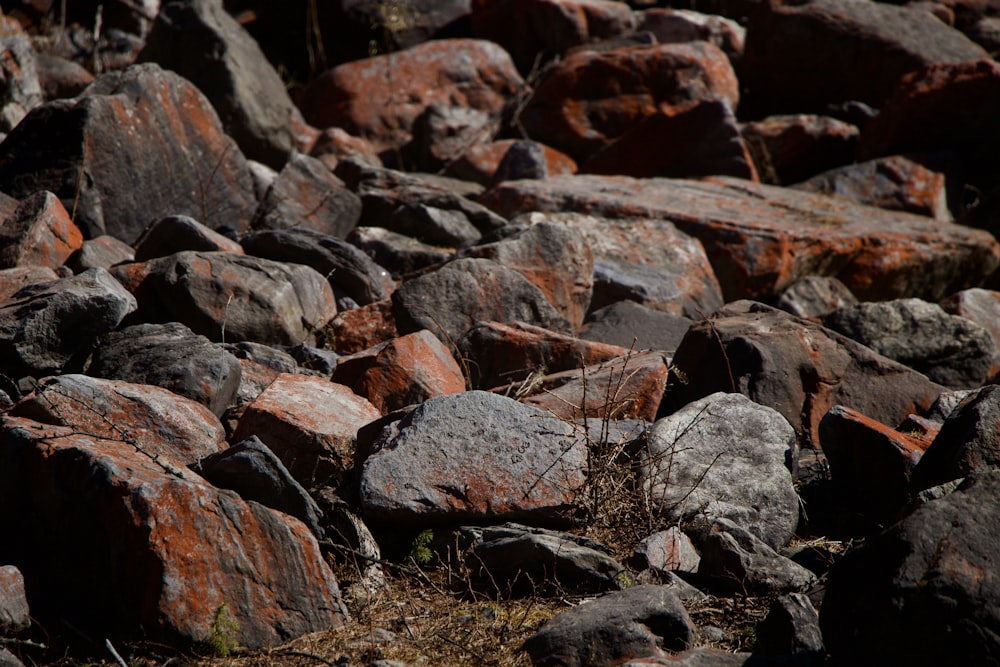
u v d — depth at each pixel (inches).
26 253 531.2
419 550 340.2
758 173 1051.9
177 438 365.1
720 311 531.5
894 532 259.0
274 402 396.2
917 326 536.1
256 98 851.4
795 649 283.4
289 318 514.3
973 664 238.8
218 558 298.0
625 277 637.9
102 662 287.9
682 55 1081.4
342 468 377.7
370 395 438.9
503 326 504.7
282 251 581.6
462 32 1317.7
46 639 298.0
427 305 537.3
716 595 334.0
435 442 358.3
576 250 595.2
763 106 1236.5
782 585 328.8
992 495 262.7
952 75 1008.9
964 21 1363.2
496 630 305.9
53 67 969.5
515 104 1109.7
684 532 365.4
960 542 252.4
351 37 1289.4
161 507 297.3
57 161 618.5
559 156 1041.5
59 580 313.7
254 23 1350.9
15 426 330.0
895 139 1027.9
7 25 1024.9
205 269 506.0
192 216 690.8
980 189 1010.7
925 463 363.6
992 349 537.3
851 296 738.2
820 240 763.4
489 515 350.3
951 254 798.5
